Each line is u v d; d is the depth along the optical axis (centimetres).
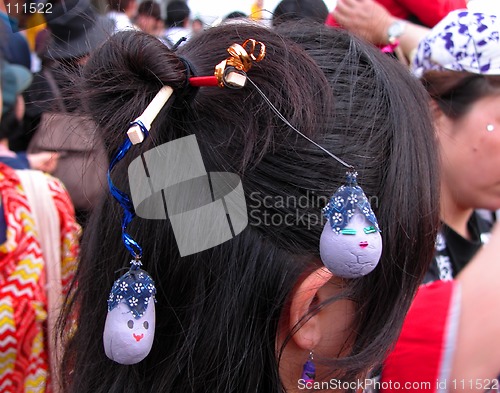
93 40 83
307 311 58
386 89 62
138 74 56
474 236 125
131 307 50
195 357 59
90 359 65
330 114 58
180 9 138
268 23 70
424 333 75
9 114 121
